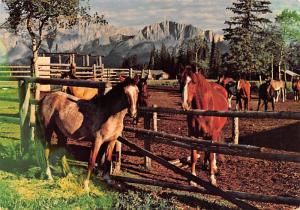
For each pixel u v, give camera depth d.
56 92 8.09
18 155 9.58
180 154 10.08
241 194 6.22
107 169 7.64
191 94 7.52
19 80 9.47
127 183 7.63
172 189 7.37
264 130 14.19
